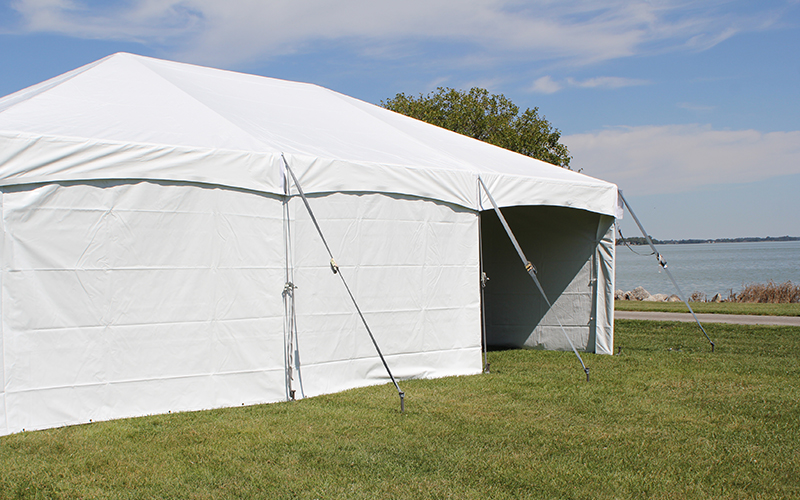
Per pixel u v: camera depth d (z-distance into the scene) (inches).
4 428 222.7
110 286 243.3
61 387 233.5
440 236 335.3
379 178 309.3
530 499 169.5
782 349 450.6
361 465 194.9
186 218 258.2
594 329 439.2
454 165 349.4
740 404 276.4
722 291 1694.1
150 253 251.0
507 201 362.0
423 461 199.2
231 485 177.6
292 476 184.9
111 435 221.0
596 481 182.9
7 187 224.7
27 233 227.9
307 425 237.3
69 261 235.8
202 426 233.6
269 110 369.4
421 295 327.9
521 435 228.1
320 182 289.7
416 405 269.7
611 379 331.6
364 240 306.7
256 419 244.5
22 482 177.9
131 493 171.5
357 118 412.8
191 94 335.0
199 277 260.7
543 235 466.3
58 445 209.5
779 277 2338.8
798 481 184.4
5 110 258.5
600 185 413.4
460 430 233.0
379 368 313.0
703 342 492.7
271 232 277.4
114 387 243.6
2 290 223.1
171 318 254.8
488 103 1263.5
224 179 264.5
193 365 259.1
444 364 338.0
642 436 227.6
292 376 281.4
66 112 270.5
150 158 250.2
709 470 192.2
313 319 289.7
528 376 339.9
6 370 223.3
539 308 468.1
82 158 237.9
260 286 274.4
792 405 274.8
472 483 180.7
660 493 174.2
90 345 239.0
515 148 1206.3
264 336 275.1
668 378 335.9
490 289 494.0
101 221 241.9
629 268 3710.6
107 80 325.4
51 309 232.1
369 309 308.3
